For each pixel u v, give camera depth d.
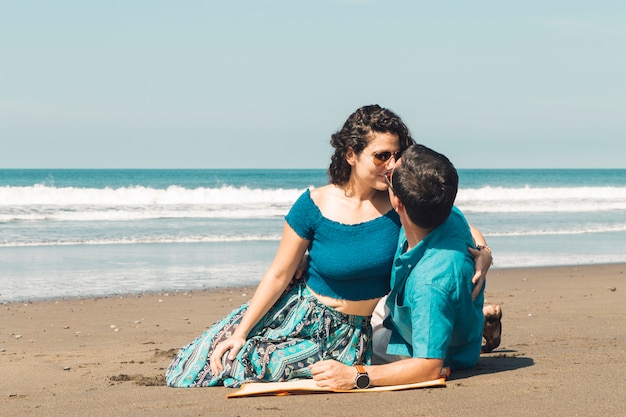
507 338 5.37
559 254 15.30
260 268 12.73
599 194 35.94
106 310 8.38
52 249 15.34
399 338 3.54
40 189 26.47
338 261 3.43
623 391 3.07
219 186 59.75
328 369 3.22
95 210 24.66
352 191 3.44
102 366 4.62
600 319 6.59
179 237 17.84
